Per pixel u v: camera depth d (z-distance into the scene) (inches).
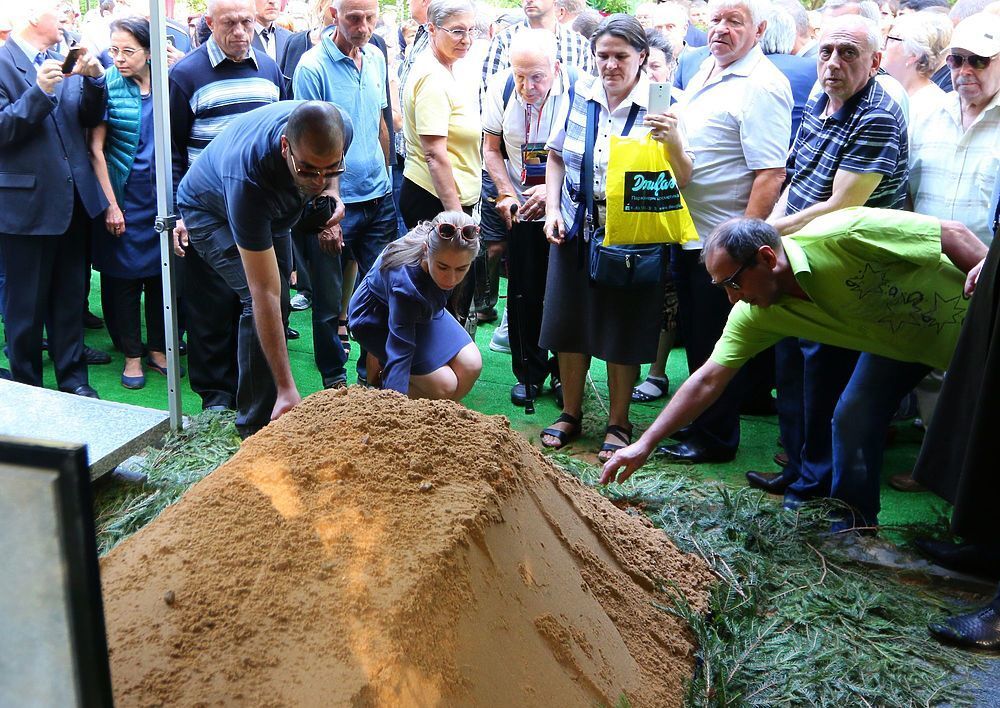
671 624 103.7
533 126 190.9
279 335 132.3
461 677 70.3
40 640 35.3
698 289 168.9
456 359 141.8
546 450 166.6
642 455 129.6
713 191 167.0
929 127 167.3
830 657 105.8
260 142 125.6
